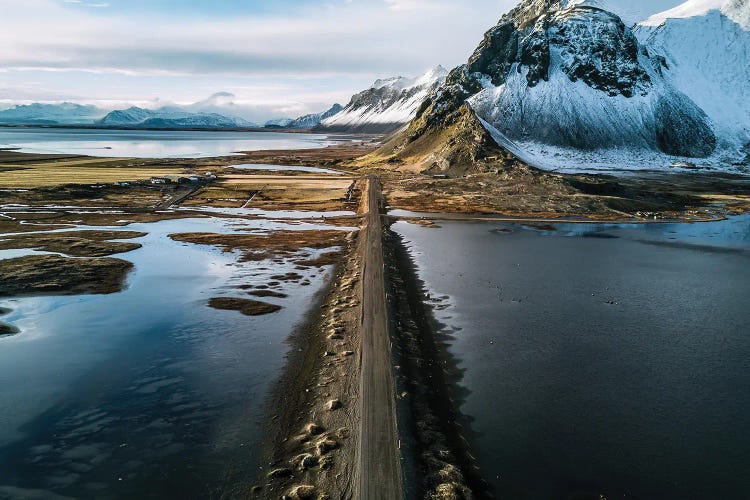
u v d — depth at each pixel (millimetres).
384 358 40188
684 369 41156
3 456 28031
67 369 38750
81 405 33562
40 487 25547
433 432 30844
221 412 32781
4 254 73250
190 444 29312
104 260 71125
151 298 56000
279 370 38750
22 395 34688
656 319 52875
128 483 25922
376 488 25250
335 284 62094
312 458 27828
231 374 38094
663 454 29781
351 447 28797
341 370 38156
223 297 56625
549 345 45469
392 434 30016
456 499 24766
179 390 35688
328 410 32656
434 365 40906
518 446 30172
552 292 61719
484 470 27875
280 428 30953
